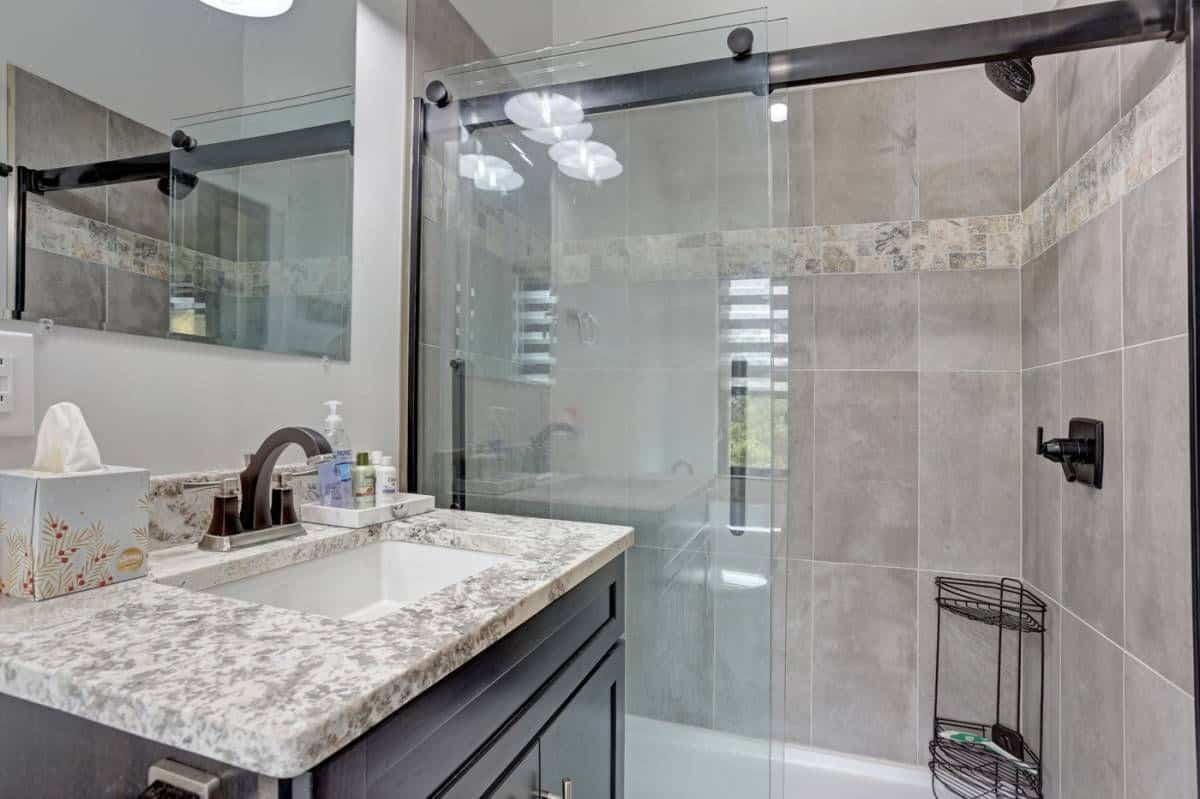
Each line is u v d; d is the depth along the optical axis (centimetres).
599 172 148
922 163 192
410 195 156
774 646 141
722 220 139
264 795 44
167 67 98
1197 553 101
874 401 196
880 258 196
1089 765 139
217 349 106
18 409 78
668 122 142
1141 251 118
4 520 68
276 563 92
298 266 124
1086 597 141
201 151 104
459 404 158
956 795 178
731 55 138
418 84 160
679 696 143
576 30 241
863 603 195
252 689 48
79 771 52
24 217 80
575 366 151
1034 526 172
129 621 62
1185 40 106
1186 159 105
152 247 96
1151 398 114
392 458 147
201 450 103
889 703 192
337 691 48
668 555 144
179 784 47
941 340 190
